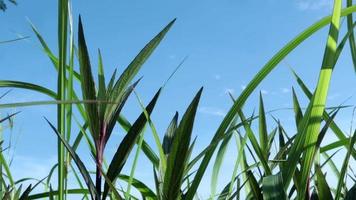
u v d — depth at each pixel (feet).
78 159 2.07
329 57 2.27
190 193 2.28
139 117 2.17
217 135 2.35
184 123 2.05
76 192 3.22
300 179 2.38
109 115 2.16
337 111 2.42
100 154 2.15
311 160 2.35
